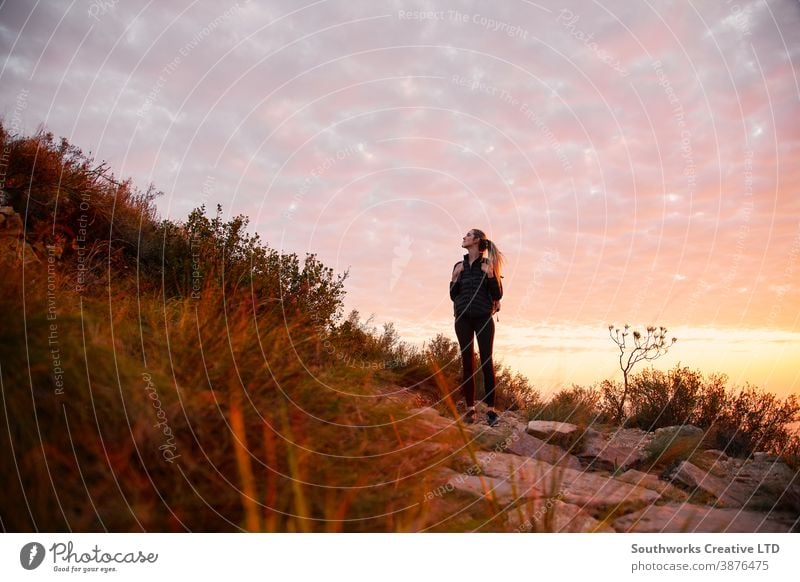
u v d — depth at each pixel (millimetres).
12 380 2164
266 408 2779
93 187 5664
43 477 2012
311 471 2475
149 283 4965
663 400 5773
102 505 2082
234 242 5527
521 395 6609
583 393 5980
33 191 4887
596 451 4148
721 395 5430
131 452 2264
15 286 2783
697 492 3408
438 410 4508
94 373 2387
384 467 2637
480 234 5586
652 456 4234
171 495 2232
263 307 4512
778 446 4785
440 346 6559
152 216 6363
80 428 2211
